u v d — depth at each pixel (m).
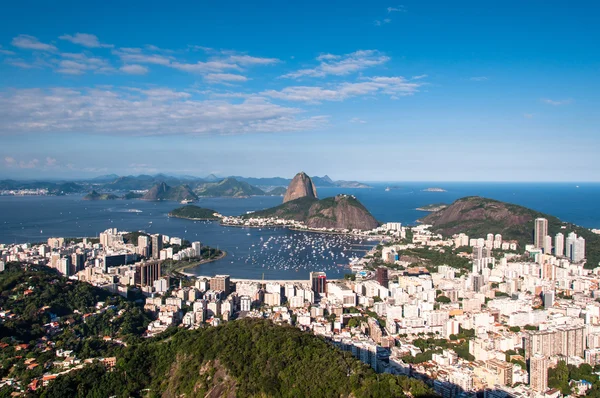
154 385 176.00
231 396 154.50
